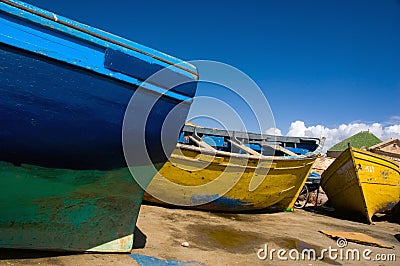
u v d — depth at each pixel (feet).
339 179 34.81
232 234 19.56
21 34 9.55
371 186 32.17
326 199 45.88
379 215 39.52
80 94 10.75
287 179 29.45
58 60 10.11
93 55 10.68
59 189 11.78
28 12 9.61
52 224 11.92
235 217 26.35
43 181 11.44
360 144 101.81
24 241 11.47
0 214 11.24
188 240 16.74
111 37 11.03
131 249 13.38
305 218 30.86
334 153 102.06
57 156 11.20
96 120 11.25
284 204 33.06
